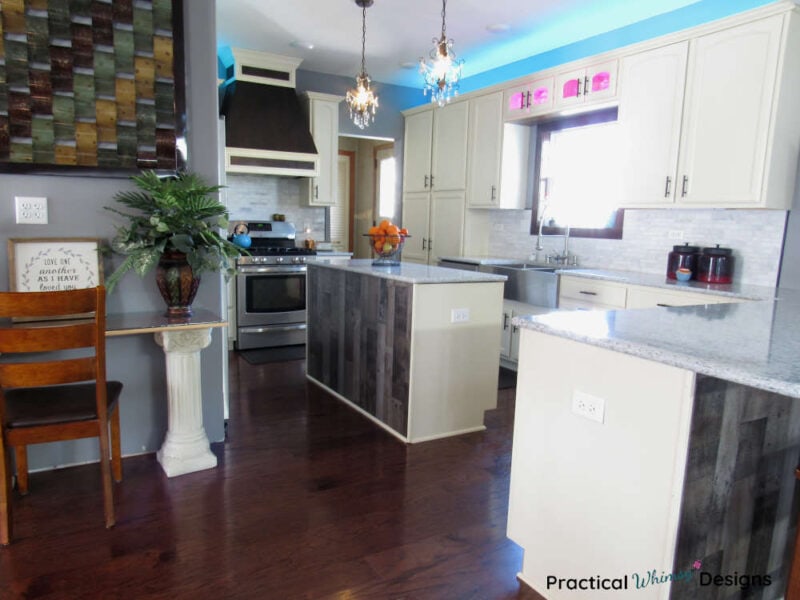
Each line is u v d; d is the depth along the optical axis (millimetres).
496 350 3117
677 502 1346
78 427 1957
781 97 2939
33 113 2213
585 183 4453
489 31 4285
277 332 5012
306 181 5516
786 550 1693
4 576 1757
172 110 2432
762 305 2256
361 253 7730
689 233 3736
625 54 3682
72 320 2344
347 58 5098
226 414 3127
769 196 3035
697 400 1310
